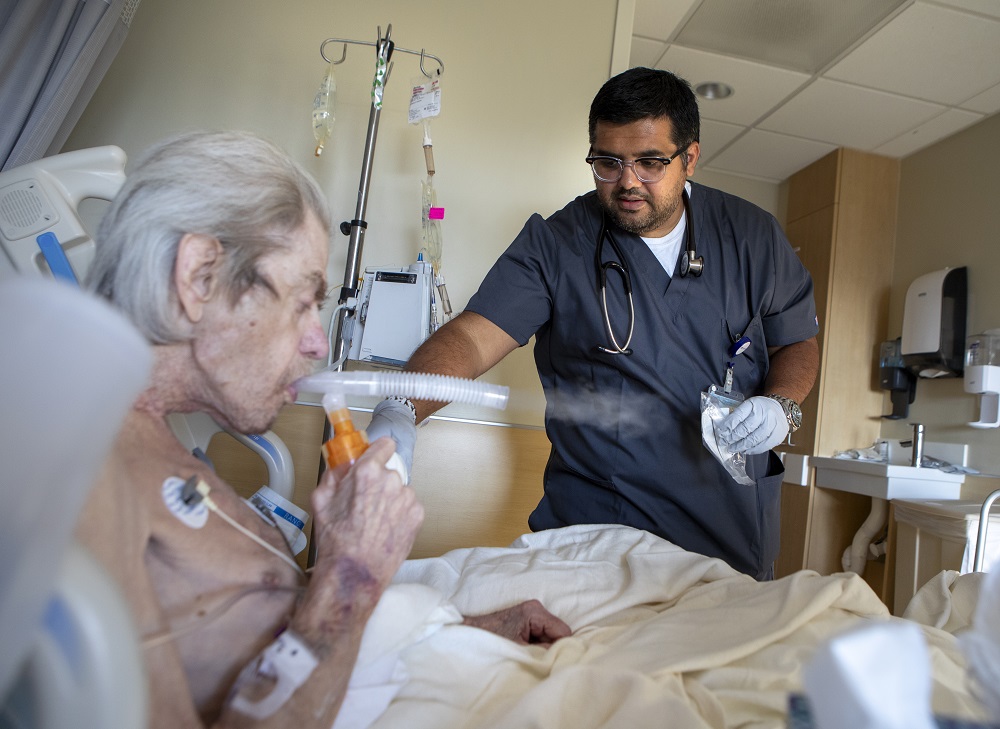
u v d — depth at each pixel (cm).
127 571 53
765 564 162
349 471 72
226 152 71
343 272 257
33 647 32
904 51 299
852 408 392
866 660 31
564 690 70
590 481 158
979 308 340
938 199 373
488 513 247
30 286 30
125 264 67
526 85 267
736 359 160
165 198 67
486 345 152
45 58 191
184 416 114
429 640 79
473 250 263
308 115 257
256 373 73
